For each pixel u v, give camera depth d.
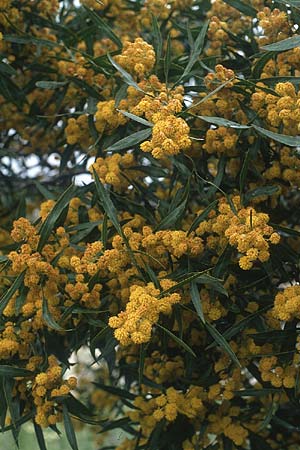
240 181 2.12
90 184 2.37
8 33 2.78
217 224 2.04
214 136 2.22
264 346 2.17
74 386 2.08
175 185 2.60
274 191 2.16
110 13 2.95
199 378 2.34
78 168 3.08
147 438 2.53
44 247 2.05
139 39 2.27
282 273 2.24
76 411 2.16
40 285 2.04
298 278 2.29
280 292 2.03
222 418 2.34
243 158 2.30
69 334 2.41
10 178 3.27
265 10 2.37
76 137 2.56
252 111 2.20
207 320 2.16
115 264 2.01
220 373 2.30
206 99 2.07
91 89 2.49
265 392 2.17
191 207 2.57
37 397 2.10
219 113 2.28
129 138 1.97
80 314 2.17
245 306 2.27
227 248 2.05
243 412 2.38
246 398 2.55
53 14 2.91
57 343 2.27
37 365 2.14
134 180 2.46
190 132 2.25
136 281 2.11
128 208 2.38
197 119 2.34
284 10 2.42
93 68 2.46
